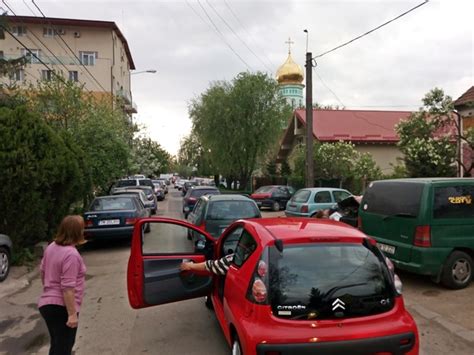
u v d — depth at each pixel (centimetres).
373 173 2300
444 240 662
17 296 684
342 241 361
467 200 684
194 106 3475
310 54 1714
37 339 495
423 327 517
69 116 1783
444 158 1609
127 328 526
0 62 1734
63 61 4122
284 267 339
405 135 1697
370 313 334
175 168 13925
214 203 898
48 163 905
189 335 499
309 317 323
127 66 5475
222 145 3231
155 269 497
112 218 1095
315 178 2377
